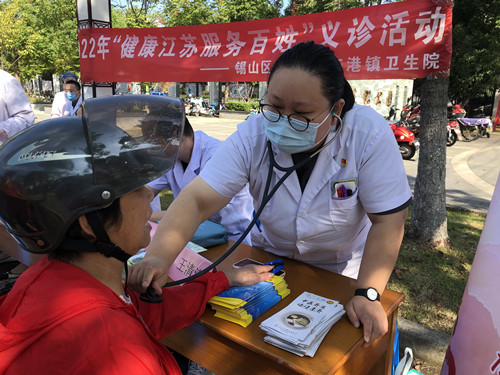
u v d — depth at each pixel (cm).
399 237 146
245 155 160
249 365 130
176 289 137
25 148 86
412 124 1040
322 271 168
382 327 123
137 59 421
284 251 182
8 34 1692
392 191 145
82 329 79
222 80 379
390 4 290
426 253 387
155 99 102
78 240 90
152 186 254
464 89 1484
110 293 90
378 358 146
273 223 170
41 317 81
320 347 117
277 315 125
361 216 167
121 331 81
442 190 402
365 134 147
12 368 80
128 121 93
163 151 95
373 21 296
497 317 114
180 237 143
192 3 1741
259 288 140
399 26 287
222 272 147
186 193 155
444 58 277
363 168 149
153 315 124
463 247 403
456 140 1162
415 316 286
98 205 86
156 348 93
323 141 150
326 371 107
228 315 132
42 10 1739
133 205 94
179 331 149
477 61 1397
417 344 261
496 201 121
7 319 89
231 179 158
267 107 139
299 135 137
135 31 420
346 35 308
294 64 127
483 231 125
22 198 83
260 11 1788
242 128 165
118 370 77
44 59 1880
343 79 134
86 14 462
